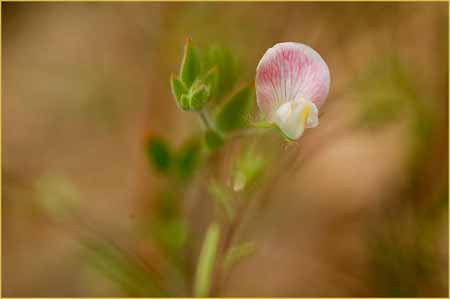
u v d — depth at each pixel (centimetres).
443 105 16
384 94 16
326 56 17
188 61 12
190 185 15
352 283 16
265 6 17
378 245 16
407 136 16
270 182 14
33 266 18
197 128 15
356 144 18
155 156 14
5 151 20
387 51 16
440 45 16
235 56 13
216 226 13
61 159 20
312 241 17
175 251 15
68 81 20
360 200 17
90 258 15
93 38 21
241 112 12
